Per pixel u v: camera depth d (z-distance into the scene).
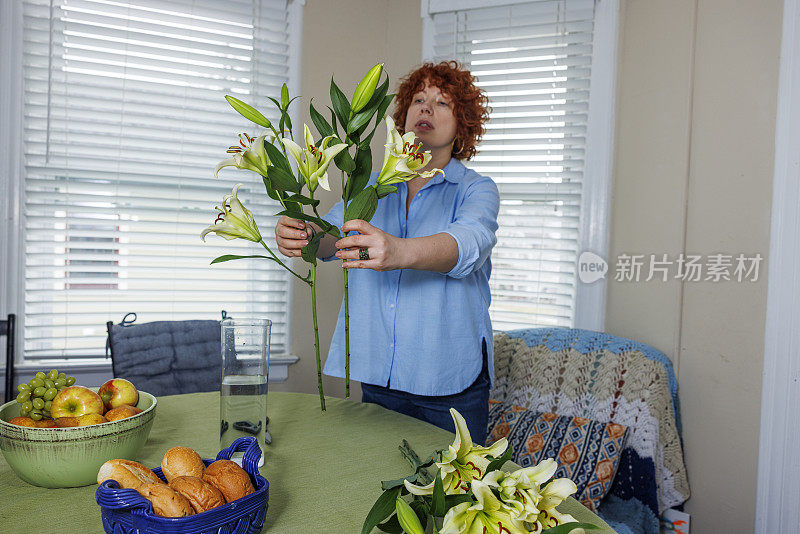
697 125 2.24
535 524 0.72
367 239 1.16
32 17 2.31
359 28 2.77
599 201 2.46
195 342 2.17
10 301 2.32
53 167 2.37
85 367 2.40
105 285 2.48
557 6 2.50
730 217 2.17
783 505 2.06
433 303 1.50
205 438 1.25
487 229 1.36
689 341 2.26
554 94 2.54
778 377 2.06
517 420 2.17
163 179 2.54
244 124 2.63
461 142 1.69
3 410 1.04
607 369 2.14
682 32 2.27
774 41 2.09
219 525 0.76
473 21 2.64
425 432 1.33
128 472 0.82
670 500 2.10
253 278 2.68
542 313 2.61
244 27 2.60
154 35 2.46
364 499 0.99
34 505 0.94
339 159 1.13
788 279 2.04
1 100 2.27
